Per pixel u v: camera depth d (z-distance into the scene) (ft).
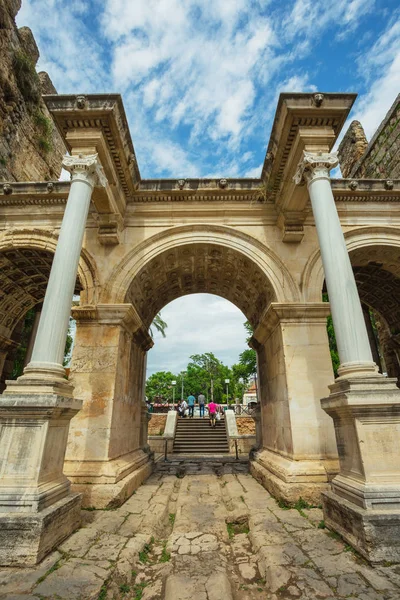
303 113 19.57
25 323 45.91
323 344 22.21
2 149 38.88
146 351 33.45
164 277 29.78
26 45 44.52
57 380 14.60
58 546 12.21
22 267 29.30
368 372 14.39
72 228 17.93
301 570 10.20
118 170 23.34
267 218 26.30
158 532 14.69
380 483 12.21
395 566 10.36
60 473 14.47
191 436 55.83
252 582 10.12
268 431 27.37
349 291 16.56
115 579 10.07
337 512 13.04
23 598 8.77
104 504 17.29
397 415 13.16
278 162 22.63
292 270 24.63
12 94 41.04
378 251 26.43
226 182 26.18
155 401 112.16
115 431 21.22
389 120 38.60
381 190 25.96
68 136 19.88
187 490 22.29
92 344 22.22
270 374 26.68
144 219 26.30
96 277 24.38
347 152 53.01
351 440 13.65
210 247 26.48
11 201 26.21
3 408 13.15
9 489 12.17
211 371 230.07
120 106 20.10
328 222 18.08
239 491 21.16
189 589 9.16
